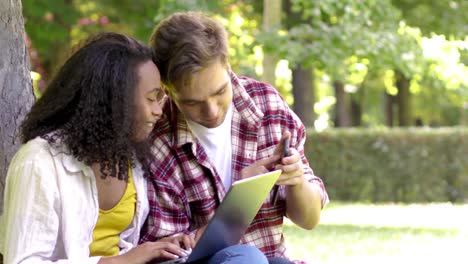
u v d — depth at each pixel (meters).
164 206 3.79
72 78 3.36
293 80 17.31
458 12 13.54
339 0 10.34
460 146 14.97
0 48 4.10
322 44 10.22
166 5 10.19
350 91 24.08
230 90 3.66
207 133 3.81
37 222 3.22
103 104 3.33
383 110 31.33
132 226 3.61
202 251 3.39
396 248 8.67
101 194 3.49
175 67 3.50
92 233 3.48
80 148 3.31
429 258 8.09
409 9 13.58
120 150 3.33
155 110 3.44
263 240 3.92
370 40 10.34
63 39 13.69
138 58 3.39
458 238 9.50
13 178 3.28
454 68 13.21
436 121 28.75
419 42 11.64
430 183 15.09
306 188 3.81
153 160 3.64
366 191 15.21
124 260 3.39
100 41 3.40
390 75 20.38
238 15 14.38
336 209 13.20
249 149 3.88
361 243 9.01
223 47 3.57
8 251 3.21
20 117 4.16
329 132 15.30
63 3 13.58
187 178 3.82
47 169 3.26
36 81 14.46
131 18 14.58
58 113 3.37
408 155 15.06
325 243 9.00
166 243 3.50
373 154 15.17
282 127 3.97
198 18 3.62
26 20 13.39
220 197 3.84
